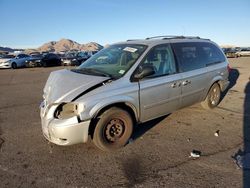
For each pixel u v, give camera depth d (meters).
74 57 31.39
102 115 4.47
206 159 4.31
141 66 4.99
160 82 5.21
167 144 4.92
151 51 5.25
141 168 4.05
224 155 4.45
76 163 4.22
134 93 4.79
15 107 7.88
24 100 8.91
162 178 3.77
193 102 6.28
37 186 3.60
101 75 4.77
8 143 5.03
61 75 4.94
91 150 4.67
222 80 7.07
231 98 8.61
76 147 4.78
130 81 4.79
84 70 5.17
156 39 5.78
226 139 5.13
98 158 4.38
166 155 4.47
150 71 4.87
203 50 6.61
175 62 5.70
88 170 4.01
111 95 4.48
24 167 4.11
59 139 4.27
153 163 4.20
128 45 5.58
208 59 6.70
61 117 4.27
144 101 4.98
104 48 6.05
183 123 6.04
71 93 4.31
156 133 5.46
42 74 18.70
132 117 4.97
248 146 4.80
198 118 6.38
